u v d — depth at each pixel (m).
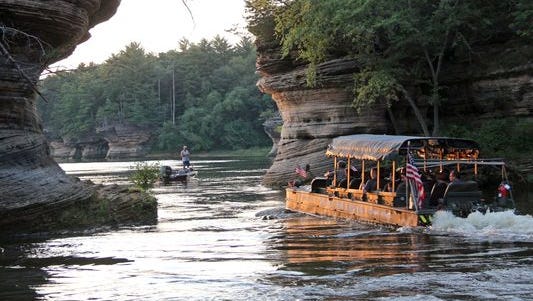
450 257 10.05
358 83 26.30
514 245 10.98
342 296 7.77
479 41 25.61
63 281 9.04
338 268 9.45
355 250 11.02
